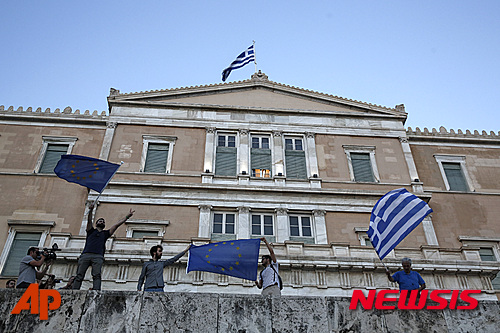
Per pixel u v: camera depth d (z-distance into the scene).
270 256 13.91
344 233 24.88
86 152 27.39
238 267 13.68
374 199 26.16
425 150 30.16
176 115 28.91
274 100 30.55
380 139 29.53
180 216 24.59
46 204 24.80
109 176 15.44
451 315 11.42
